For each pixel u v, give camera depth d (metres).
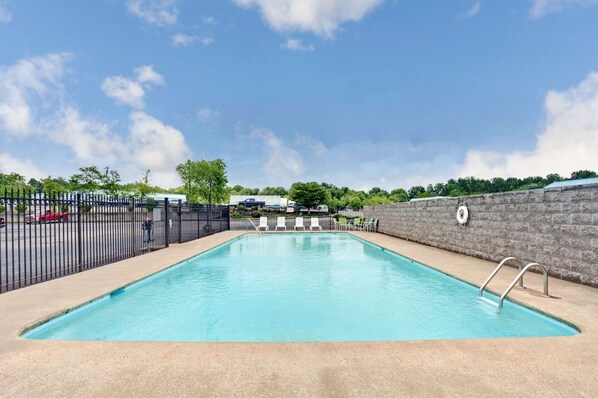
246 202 70.62
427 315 5.30
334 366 2.91
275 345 3.39
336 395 2.43
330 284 7.51
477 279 6.52
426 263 8.53
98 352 3.22
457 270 7.50
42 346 3.37
